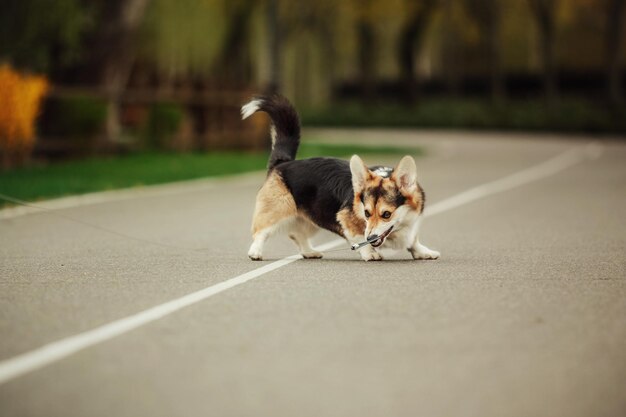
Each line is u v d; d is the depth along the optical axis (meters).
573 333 6.62
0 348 6.26
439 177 22.98
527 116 55.69
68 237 12.33
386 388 5.35
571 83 65.00
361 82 74.69
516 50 70.06
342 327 6.81
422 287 8.39
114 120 26.88
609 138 47.03
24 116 21.72
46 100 24.27
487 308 7.46
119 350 6.20
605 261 10.05
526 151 34.81
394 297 7.92
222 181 21.45
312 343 6.35
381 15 56.84
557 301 7.75
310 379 5.53
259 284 8.60
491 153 33.53
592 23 65.31
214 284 8.62
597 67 66.62
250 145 31.36
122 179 20.25
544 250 10.96
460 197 17.95
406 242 9.84
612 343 6.33
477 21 60.47
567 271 9.33
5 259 10.37
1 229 13.19
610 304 7.62
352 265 9.73
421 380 5.50
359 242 9.77
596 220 14.20
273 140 10.69
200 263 9.98
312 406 5.05
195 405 5.07
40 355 6.07
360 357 5.99
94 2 27.86
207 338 6.51
